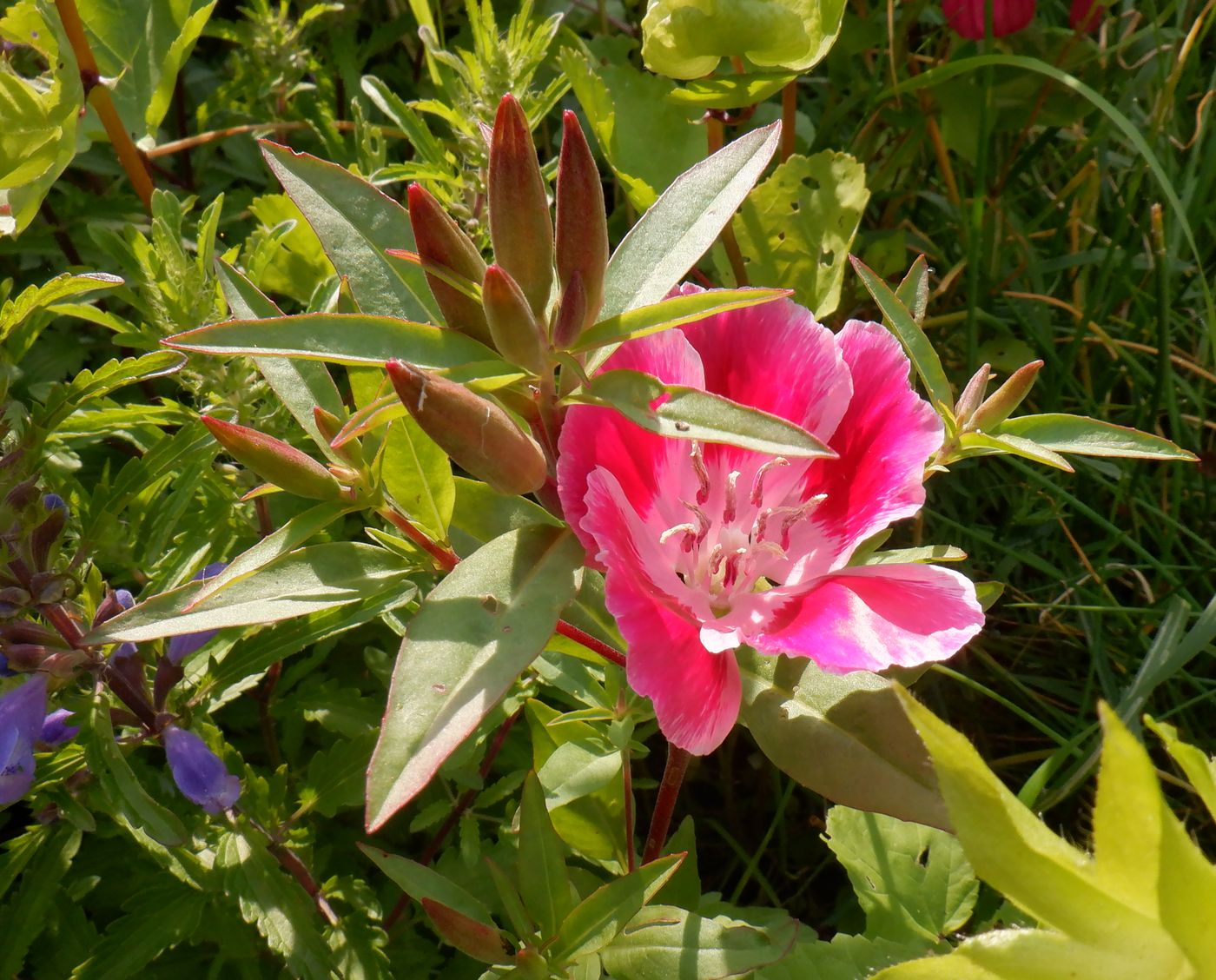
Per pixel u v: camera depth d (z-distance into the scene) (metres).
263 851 0.29
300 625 0.29
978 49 0.46
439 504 0.23
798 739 0.22
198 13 0.37
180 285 0.31
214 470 0.33
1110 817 0.16
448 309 0.21
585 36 0.49
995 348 0.43
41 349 0.37
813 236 0.38
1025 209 0.49
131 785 0.27
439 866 0.32
